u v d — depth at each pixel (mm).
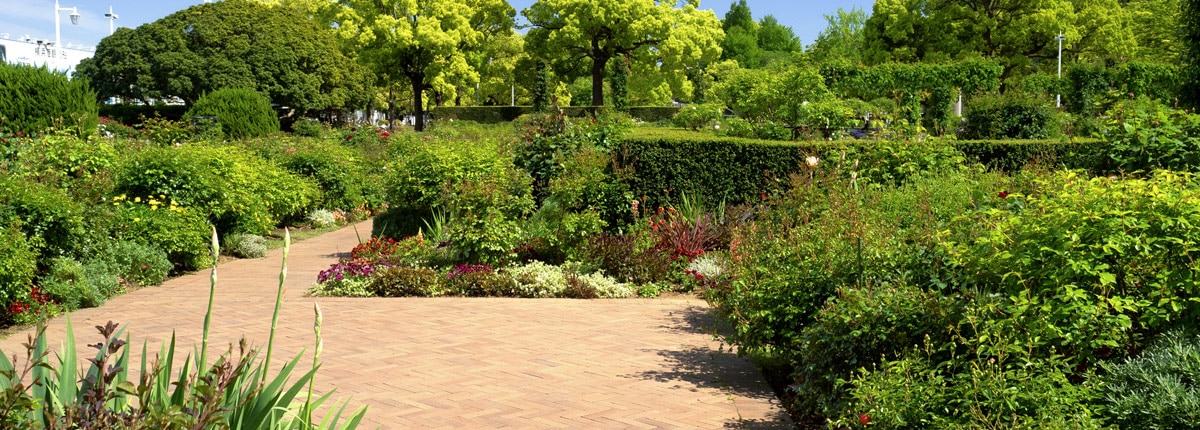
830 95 15891
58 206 8609
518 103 64500
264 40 40781
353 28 46844
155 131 20078
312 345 6801
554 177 11789
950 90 28109
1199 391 3338
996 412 3660
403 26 45781
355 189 19094
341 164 18531
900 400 3871
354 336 7145
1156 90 26109
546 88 49750
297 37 41656
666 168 11062
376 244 11109
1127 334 4098
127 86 40875
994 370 3820
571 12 45719
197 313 8172
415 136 27406
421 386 5613
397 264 10008
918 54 44062
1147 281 4125
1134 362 3719
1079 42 42156
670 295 9117
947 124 20797
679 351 6641
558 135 12078
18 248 7703
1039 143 10695
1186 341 3742
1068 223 4176
